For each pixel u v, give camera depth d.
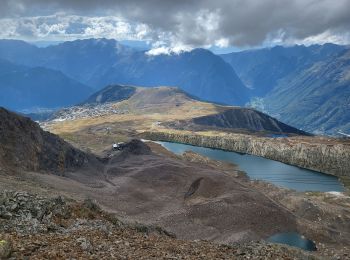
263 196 123.81
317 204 131.75
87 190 112.69
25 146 122.00
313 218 122.88
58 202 47.44
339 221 120.88
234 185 131.12
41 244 26.86
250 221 107.44
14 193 44.41
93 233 34.72
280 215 111.75
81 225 40.72
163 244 34.09
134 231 44.38
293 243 97.88
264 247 43.91
